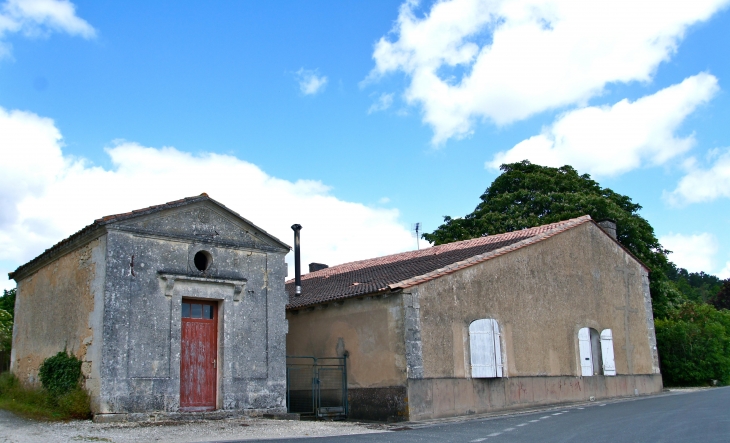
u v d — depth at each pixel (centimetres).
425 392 1466
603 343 2008
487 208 3553
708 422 1069
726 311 3409
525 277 1816
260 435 1053
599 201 3180
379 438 1005
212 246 1349
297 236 1847
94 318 1209
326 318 1725
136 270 1230
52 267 1428
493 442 914
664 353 2648
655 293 3022
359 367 1586
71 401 1170
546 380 1778
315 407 1612
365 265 2386
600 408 1546
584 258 2059
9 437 965
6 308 2998
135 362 1193
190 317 1313
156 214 1277
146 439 971
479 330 1628
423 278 1541
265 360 1380
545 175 3612
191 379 1282
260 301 1405
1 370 1745
